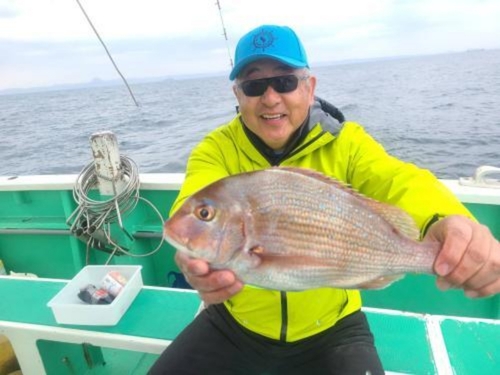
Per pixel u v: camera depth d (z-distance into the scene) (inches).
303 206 51.9
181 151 409.4
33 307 97.6
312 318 72.3
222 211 50.3
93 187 133.1
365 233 52.5
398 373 74.1
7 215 148.3
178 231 50.1
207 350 75.6
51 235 142.4
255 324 74.2
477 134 446.0
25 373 95.7
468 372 73.9
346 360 68.3
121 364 113.5
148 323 89.2
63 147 576.4
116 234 129.9
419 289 114.5
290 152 75.6
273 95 69.6
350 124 79.2
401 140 428.5
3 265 145.7
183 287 139.6
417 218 57.9
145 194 137.6
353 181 74.3
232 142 81.4
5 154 550.3
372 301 118.3
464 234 48.1
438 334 83.4
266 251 51.1
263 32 69.5
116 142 127.4
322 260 52.1
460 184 111.5
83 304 90.0
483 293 50.1
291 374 75.4
